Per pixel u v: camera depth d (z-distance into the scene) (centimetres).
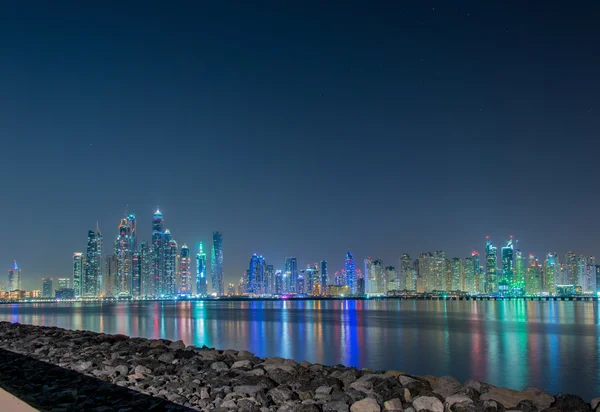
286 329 10575
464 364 5159
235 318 15762
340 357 5756
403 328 10869
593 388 3753
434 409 1098
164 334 9181
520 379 4181
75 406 1080
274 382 1330
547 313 19538
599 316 16862
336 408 1087
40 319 14662
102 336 2472
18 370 1522
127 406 1092
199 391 1241
